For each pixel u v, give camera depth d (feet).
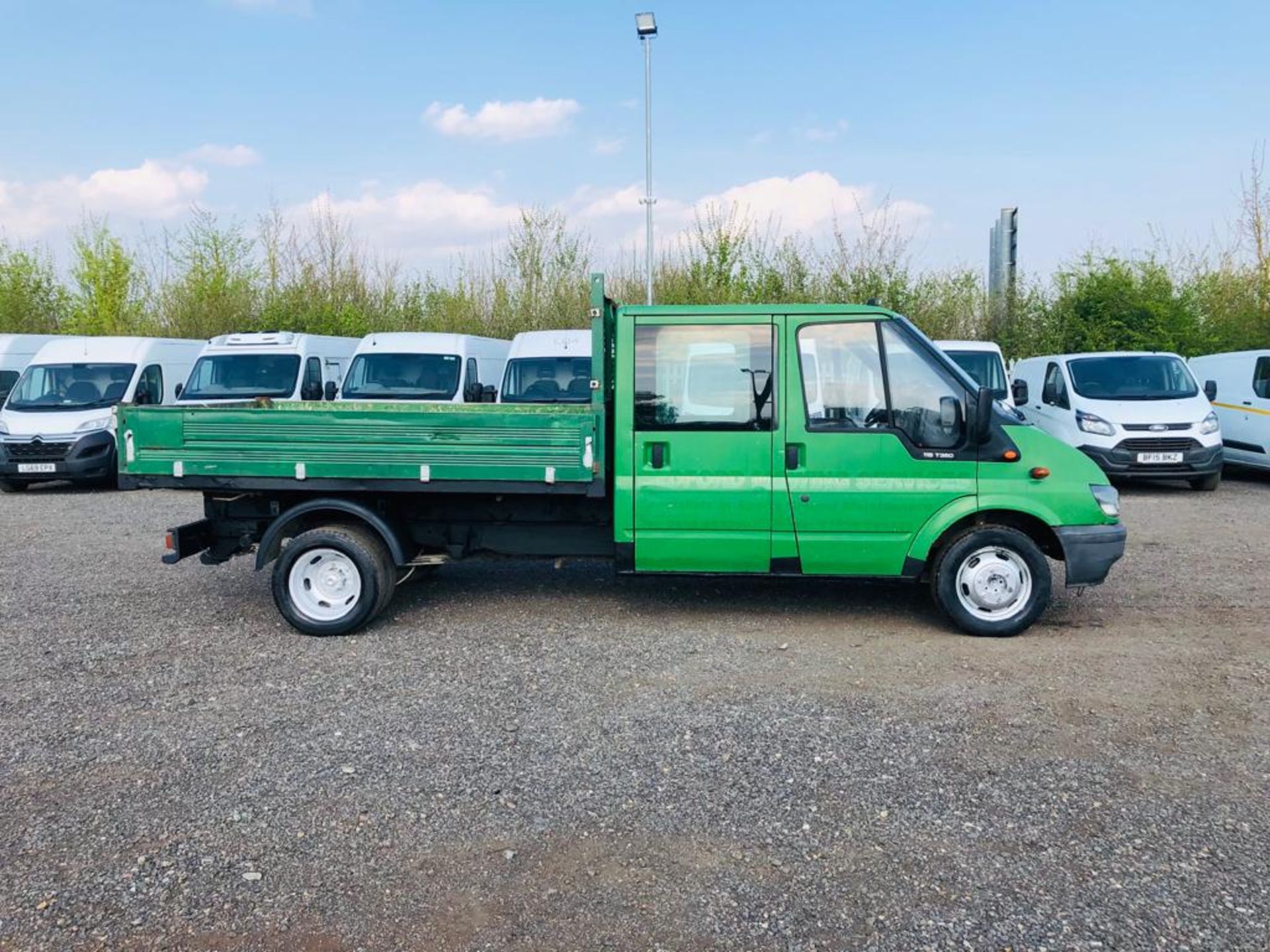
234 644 21.68
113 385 52.16
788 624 22.90
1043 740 15.96
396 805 13.79
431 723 16.87
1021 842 12.66
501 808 13.70
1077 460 21.38
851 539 21.42
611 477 22.24
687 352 21.42
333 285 85.30
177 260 85.35
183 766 15.12
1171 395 46.57
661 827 13.14
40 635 22.41
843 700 17.83
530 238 82.99
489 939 10.72
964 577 21.70
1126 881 11.68
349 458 21.70
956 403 20.95
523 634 22.22
